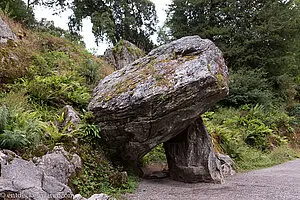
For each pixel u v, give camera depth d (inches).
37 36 408.2
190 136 270.2
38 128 190.9
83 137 226.7
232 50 630.5
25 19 431.5
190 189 228.7
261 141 461.1
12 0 418.6
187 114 230.1
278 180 263.0
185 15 739.4
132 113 221.0
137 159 265.1
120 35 752.3
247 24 664.4
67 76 314.2
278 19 612.7
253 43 631.8
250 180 267.0
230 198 192.2
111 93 239.0
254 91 570.6
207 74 211.5
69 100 274.8
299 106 644.1
